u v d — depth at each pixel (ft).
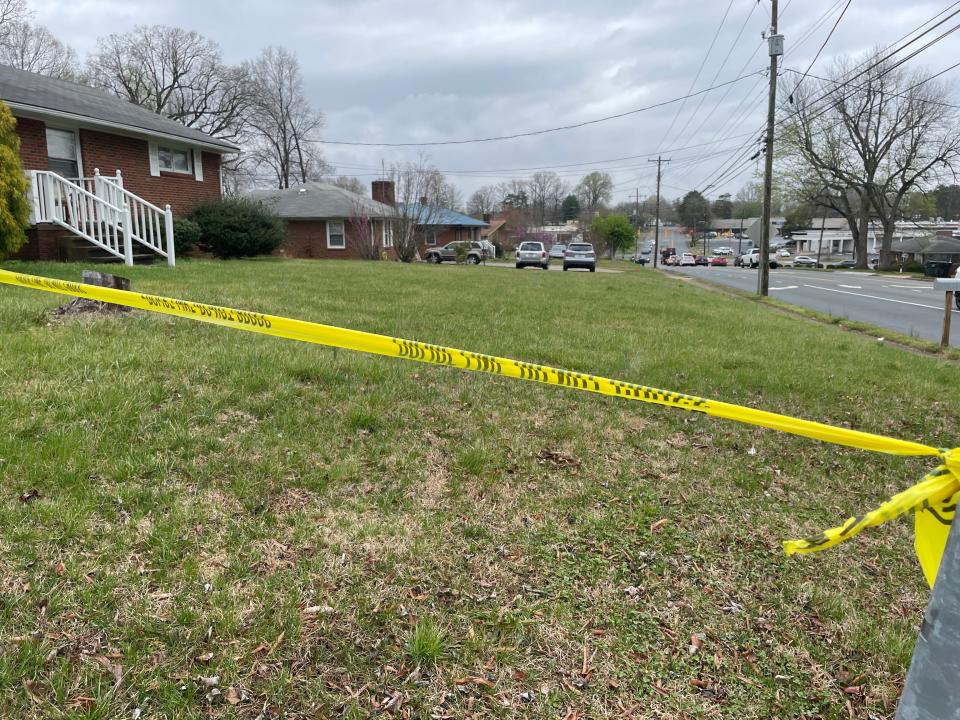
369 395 16.17
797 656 8.32
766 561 10.35
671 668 7.99
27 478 10.47
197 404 14.21
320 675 7.44
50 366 15.56
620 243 232.53
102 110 54.08
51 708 6.69
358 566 9.37
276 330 8.89
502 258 190.39
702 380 21.12
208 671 7.32
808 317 51.55
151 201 59.06
